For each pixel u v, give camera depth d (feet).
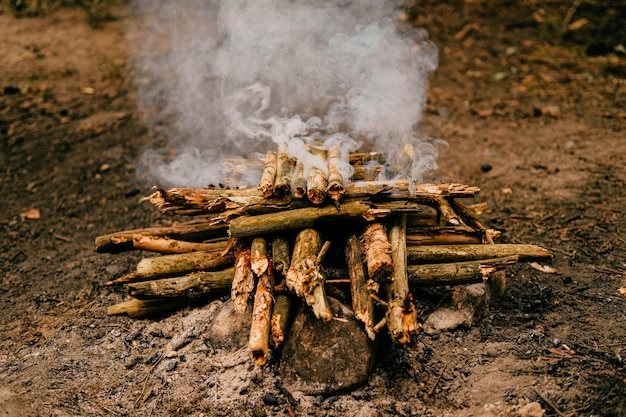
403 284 5.44
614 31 10.50
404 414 5.38
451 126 8.70
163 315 6.15
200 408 5.49
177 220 7.41
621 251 6.52
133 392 5.65
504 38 10.89
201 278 5.81
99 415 5.50
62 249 7.13
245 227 5.60
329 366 5.44
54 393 5.64
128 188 7.88
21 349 6.07
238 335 5.70
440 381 5.55
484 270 5.64
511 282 6.27
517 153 8.07
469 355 5.68
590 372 5.49
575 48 10.44
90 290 6.59
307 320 5.47
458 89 9.60
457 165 7.95
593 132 8.27
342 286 5.68
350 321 5.45
